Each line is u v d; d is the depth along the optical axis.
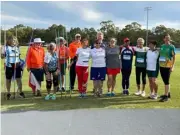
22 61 6.00
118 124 3.98
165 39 5.58
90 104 5.28
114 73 6.11
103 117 4.34
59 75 6.10
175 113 4.60
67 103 5.36
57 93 6.43
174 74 10.92
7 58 5.71
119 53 6.12
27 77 9.42
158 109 4.86
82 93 6.03
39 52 6.03
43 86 7.49
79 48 5.94
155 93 5.85
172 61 5.56
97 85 6.06
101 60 5.94
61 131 3.69
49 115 4.45
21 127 3.85
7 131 3.69
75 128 3.81
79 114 4.52
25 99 5.75
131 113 4.59
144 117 4.35
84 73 5.96
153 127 3.86
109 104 5.28
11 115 4.44
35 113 4.57
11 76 5.76
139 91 6.29
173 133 3.61
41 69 6.08
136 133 3.61
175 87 7.42
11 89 6.75
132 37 53.19
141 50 6.08
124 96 6.11
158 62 5.75
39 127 3.85
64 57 6.48
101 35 5.95
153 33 49.16
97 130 3.72
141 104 5.29
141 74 6.72
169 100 5.67
